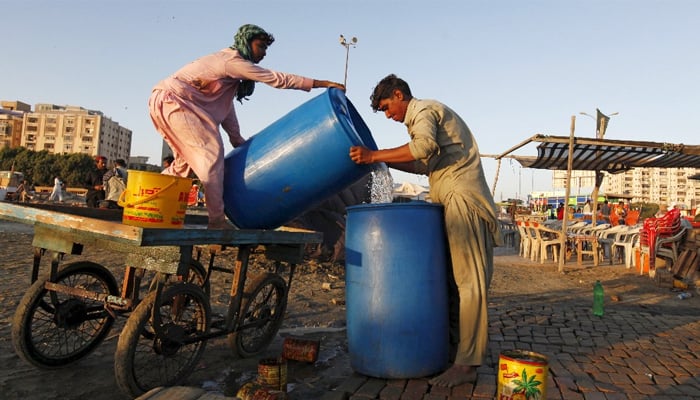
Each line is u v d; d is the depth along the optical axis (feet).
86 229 8.59
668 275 28.14
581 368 12.16
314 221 28.78
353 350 11.18
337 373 11.68
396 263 10.70
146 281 20.42
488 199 11.23
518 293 24.56
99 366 11.29
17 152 272.10
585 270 35.73
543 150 40.73
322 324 16.55
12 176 101.45
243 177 11.98
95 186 32.99
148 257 9.08
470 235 10.93
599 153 41.04
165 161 24.09
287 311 17.84
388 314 10.66
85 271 11.53
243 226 12.67
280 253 13.39
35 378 10.34
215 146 11.79
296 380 11.16
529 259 44.24
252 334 13.17
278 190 11.82
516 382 8.18
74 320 10.89
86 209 13.02
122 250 9.37
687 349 14.19
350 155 11.19
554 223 56.49
